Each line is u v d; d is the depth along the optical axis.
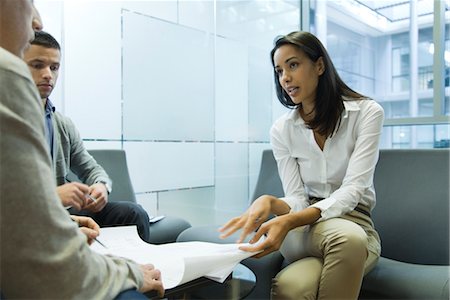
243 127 2.50
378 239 1.14
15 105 0.42
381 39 2.27
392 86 2.23
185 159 2.17
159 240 1.47
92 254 0.49
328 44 2.53
